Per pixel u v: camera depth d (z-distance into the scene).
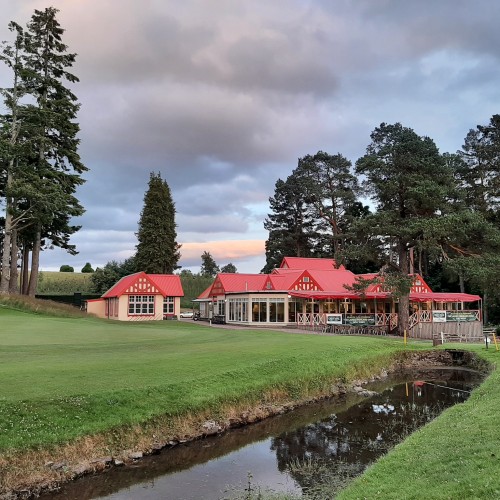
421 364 30.38
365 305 51.84
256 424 16.66
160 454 13.21
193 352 22.38
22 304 43.97
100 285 77.50
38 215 46.84
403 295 39.97
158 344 25.81
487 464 8.72
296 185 84.25
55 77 51.31
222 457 13.36
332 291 50.34
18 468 10.77
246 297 50.19
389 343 32.62
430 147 40.22
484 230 38.31
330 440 15.02
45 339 26.41
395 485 8.89
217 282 58.59
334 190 81.50
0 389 13.61
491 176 60.19
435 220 37.19
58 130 50.69
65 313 46.34
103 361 18.77
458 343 35.50
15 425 11.71
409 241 41.16
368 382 24.62
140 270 80.94
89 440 12.30
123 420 13.31
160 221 81.12
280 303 49.47
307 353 24.27
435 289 65.31
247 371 19.30
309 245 85.88
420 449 11.09
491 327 48.81
